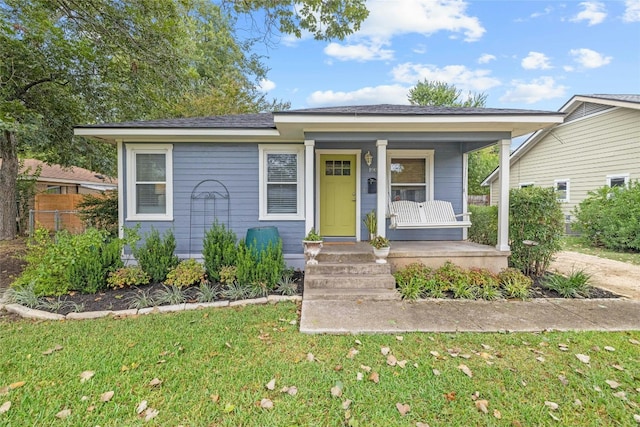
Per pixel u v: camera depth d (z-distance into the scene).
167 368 2.76
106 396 2.37
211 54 17.56
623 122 9.78
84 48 7.48
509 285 4.79
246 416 2.18
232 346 3.16
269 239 5.95
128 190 6.58
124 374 2.67
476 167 19.34
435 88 20.88
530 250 5.61
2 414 2.19
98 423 2.12
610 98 9.95
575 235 11.52
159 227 6.69
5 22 6.57
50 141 9.10
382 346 3.15
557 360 2.86
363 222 7.22
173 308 4.29
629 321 3.74
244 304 4.47
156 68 8.33
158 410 2.24
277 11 7.55
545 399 2.34
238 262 5.16
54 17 7.54
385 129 5.66
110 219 8.01
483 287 4.83
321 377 2.62
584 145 11.18
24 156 13.01
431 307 4.26
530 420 2.13
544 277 5.46
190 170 6.71
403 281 5.06
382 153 5.68
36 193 13.31
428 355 2.97
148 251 5.38
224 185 6.77
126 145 6.55
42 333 3.51
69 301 4.54
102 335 3.44
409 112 5.35
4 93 7.29
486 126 5.57
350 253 5.68
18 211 12.29
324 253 5.67
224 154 6.74
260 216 6.80
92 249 5.15
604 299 4.56
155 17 7.92
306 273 5.30
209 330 3.55
